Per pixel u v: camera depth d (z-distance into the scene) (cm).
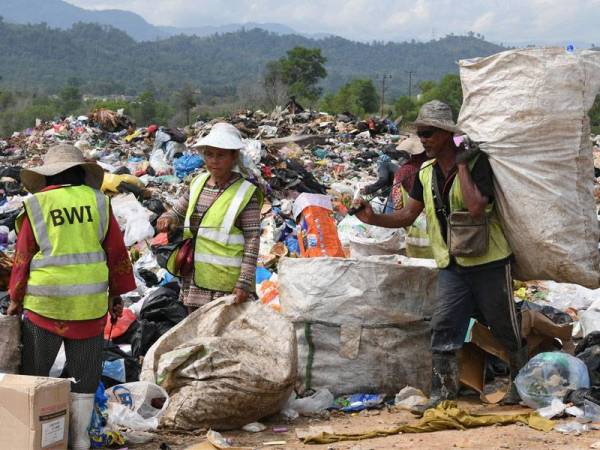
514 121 539
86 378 487
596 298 876
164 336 559
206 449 486
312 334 602
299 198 942
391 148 2152
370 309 600
